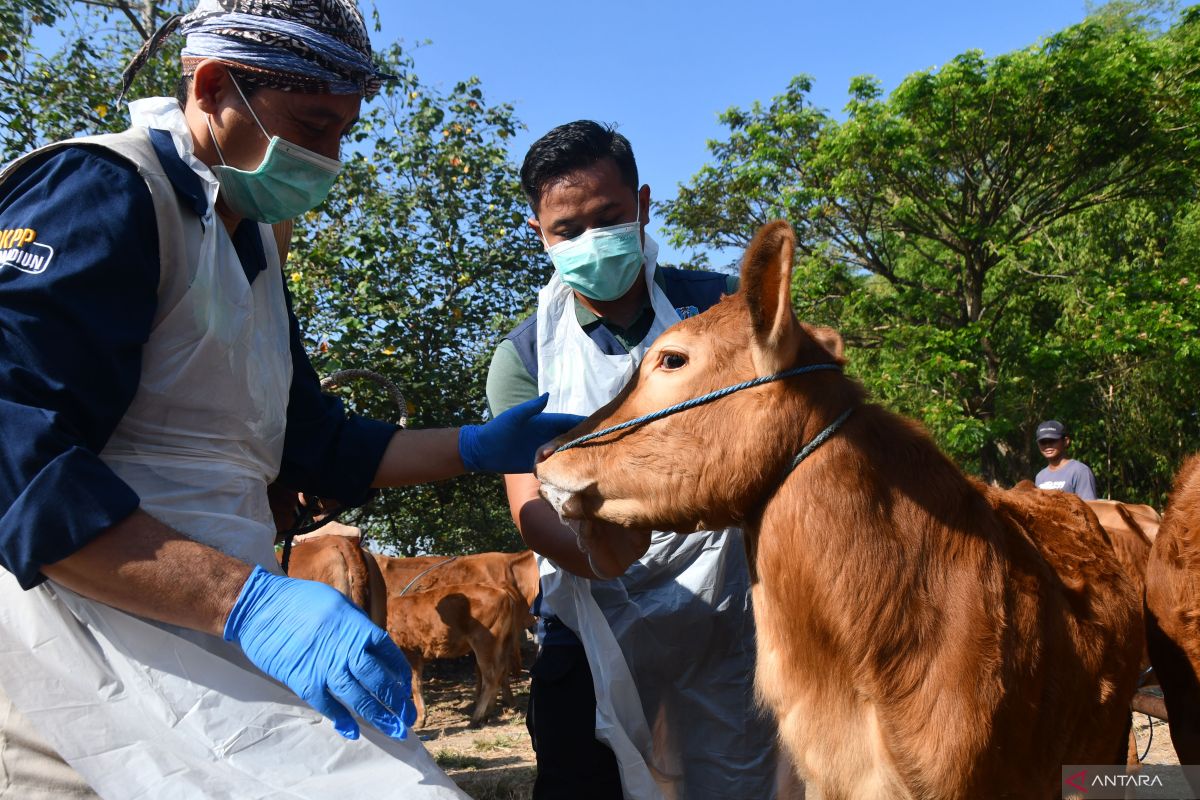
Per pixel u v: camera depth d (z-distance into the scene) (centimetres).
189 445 196
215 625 172
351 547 748
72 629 180
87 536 164
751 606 293
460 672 1261
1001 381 1966
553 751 291
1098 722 227
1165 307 1828
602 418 230
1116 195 2061
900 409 1902
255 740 181
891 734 201
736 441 217
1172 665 255
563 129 287
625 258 282
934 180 1967
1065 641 216
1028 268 2125
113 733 177
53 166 182
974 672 197
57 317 171
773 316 210
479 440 256
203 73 198
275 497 265
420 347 959
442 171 975
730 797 287
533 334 306
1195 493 256
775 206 2175
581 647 288
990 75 1873
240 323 203
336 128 211
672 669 289
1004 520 233
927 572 206
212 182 199
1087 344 1861
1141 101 1859
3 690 182
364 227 949
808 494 212
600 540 240
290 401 248
